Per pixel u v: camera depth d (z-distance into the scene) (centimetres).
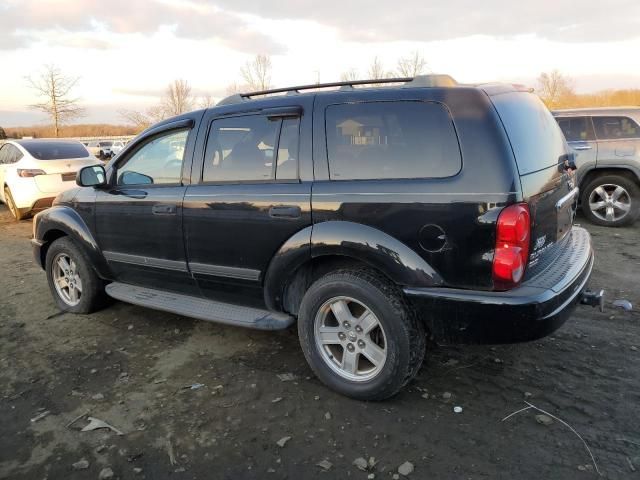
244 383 350
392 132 302
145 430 301
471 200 273
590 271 336
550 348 381
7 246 798
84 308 481
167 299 414
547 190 301
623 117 759
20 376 369
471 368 357
